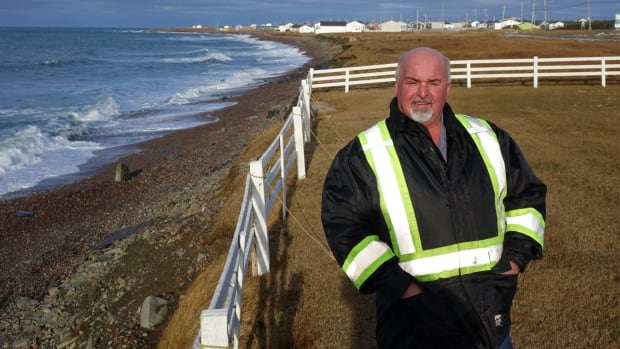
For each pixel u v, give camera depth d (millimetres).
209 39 153750
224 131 21453
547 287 4898
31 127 21297
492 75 19469
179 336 5629
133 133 21891
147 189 14328
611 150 9688
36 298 8430
